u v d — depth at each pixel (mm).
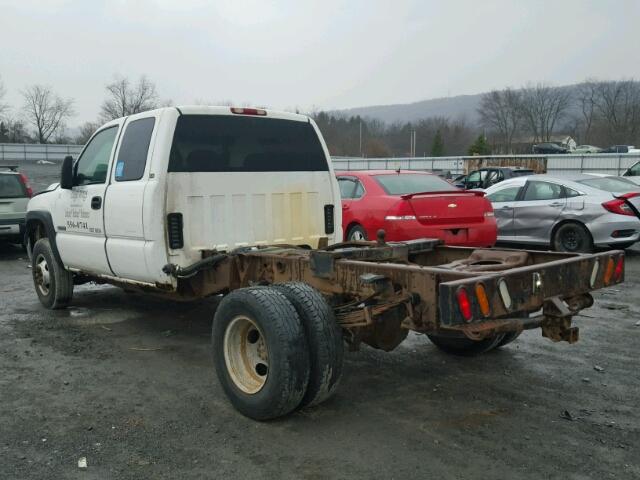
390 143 108438
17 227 12328
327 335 4109
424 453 3789
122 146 5898
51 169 47688
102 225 6059
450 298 3516
